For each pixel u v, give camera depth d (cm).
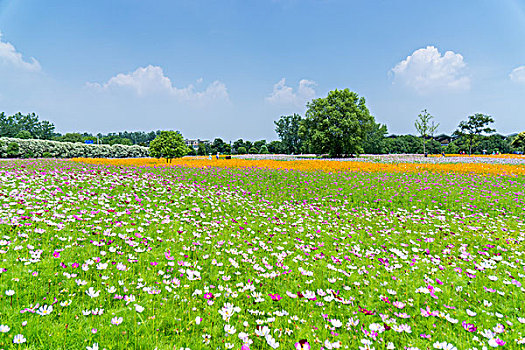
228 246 608
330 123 5716
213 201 1074
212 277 458
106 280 403
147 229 669
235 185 1517
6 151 4203
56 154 4966
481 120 6700
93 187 1081
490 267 534
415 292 440
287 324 349
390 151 10131
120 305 354
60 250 480
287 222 866
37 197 800
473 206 1119
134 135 17125
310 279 477
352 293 439
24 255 443
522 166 2653
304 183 1658
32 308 316
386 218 952
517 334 339
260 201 1165
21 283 368
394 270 533
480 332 333
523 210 1056
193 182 1495
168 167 2459
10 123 10919
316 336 326
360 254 604
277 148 10975
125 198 951
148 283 414
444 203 1182
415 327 353
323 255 589
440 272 527
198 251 563
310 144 6041
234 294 396
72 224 624
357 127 5672
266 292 426
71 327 302
